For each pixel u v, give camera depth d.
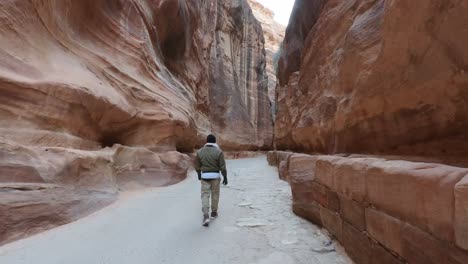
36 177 4.65
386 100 4.84
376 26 6.11
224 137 30.95
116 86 9.53
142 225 4.75
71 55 7.93
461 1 2.79
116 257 3.44
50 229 4.41
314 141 10.74
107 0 10.04
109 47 10.12
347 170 3.43
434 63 3.47
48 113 6.16
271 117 46.53
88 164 6.06
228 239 4.14
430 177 1.88
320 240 4.06
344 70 7.30
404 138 4.69
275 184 9.40
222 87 32.81
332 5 10.98
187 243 3.97
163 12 14.72
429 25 3.32
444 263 1.71
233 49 40.00
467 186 1.52
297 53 18.98
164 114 11.19
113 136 9.37
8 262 3.21
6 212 3.92
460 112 3.38
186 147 15.84
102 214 5.37
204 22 26.31
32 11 6.48
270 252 3.65
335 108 8.05
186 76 19.59
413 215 2.05
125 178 8.14
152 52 13.07
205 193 5.02
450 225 1.66
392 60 4.32
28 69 6.04
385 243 2.48
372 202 2.74
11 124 5.44
